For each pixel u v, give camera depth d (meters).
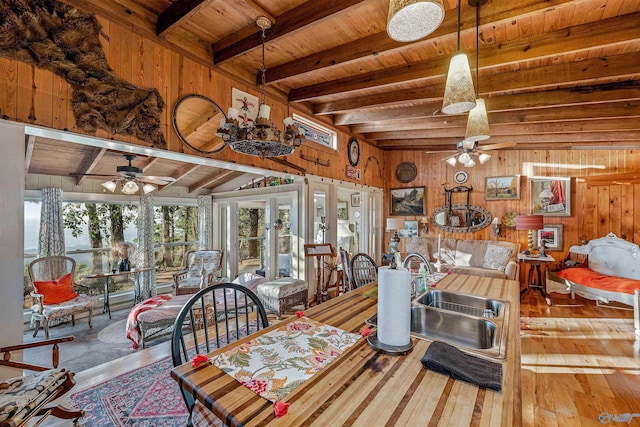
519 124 4.33
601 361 2.69
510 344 1.18
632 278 4.00
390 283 1.16
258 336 1.30
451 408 0.80
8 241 1.81
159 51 2.48
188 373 0.99
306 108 4.16
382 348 1.15
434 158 6.21
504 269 4.73
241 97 3.15
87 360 3.01
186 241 6.27
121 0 2.24
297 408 0.80
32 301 4.10
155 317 3.20
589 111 3.54
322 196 4.94
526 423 1.89
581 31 2.25
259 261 6.19
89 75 2.10
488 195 5.63
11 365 1.70
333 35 2.59
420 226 6.32
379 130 5.16
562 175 5.04
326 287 4.68
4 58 1.78
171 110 2.56
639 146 4.35
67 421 1.89
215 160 2.99
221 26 2.55
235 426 0.75
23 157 1.85
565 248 4.99
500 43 2.55
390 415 0.77
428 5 1.22
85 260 4.89
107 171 4.57
